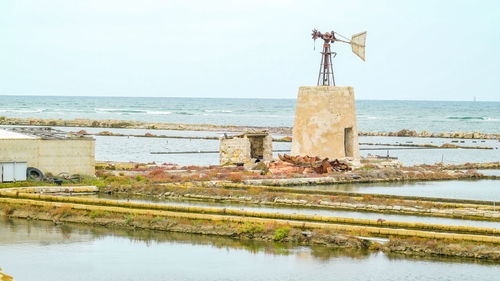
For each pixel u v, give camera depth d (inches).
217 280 1531.7
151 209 2121.1
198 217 1968.5
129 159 3754.9
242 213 2015.3
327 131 3171.8
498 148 5177.2
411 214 2117.4
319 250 1737.2
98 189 2470.5
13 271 1588.3
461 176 3159.5
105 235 1892.2
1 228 1955.0
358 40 3277.6
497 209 2135.8
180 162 3609.7
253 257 1686.8
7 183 2477.9
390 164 3425.2
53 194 2395.4
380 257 1673.2
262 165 3041.3
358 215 2076.8
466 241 1721.2
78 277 1551.4
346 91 3211.1
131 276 1558.8
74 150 2647.6
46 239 1846.7
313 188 2662.4
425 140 6176.2
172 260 1667.1
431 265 1605.6
